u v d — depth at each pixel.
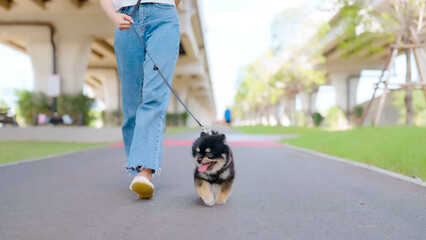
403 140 7.93
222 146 3.06
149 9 3.42
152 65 3.37
